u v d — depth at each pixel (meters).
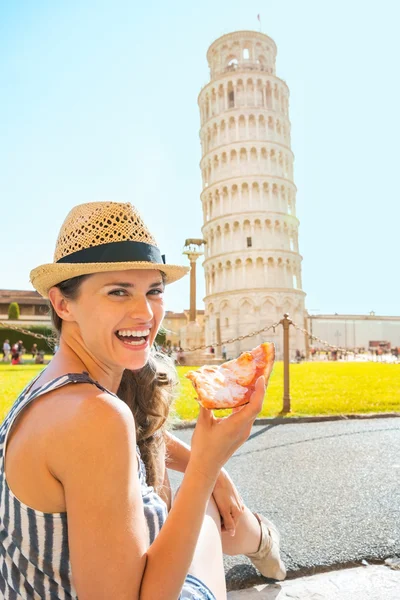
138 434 1.91
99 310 1.37
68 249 1.38
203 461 1.29
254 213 66.88
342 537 3.19
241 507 2.16
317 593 2.48
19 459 1.14
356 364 36.06
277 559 2.42
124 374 1.92
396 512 3.66
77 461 1.06
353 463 5.23
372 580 2.62
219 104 71.50
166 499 2.14
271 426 7.65
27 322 60.44
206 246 72.44
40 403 1.19
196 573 1.53
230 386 1.39
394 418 8.34
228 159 69.06
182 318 88.00
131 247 1.36
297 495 4.12
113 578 1.05
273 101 70.94
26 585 1.22
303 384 15.12
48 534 1.16
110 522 1.05
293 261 68.25
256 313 63.62
